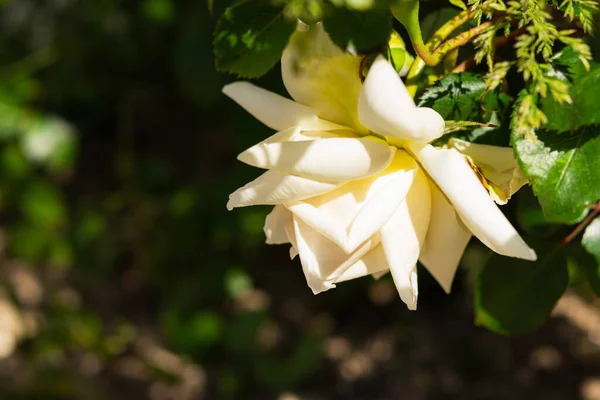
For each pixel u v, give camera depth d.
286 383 1.55
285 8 0.48
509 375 1.61
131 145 1.80
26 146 1.62
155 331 1.72
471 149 0.49
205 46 1.33
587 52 0.46
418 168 0.48
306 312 1.79
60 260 1.71
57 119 1.66
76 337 1.58
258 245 1.63
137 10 1.56
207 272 1.63
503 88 0.50
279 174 0.47
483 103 0.50
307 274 0.48
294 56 0.48
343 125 0.49
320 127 0.49
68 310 1.58
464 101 0.50
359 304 1.82
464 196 0.46
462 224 0.50
